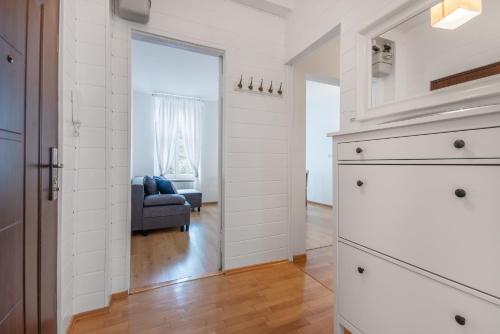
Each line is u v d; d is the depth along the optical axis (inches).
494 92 37.9
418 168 32.7
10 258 30.0
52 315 45.9
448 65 44.6
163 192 151.1
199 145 220.4
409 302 33.8
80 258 61.0
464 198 28.0
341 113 68.9
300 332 56.1
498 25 38.5
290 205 97.8
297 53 89.5
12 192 30.3
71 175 57.1
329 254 105.3
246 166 90.6
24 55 33.0
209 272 86.9
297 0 89.7
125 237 71.0
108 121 64.0
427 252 31.6
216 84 177.2
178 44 80.9
